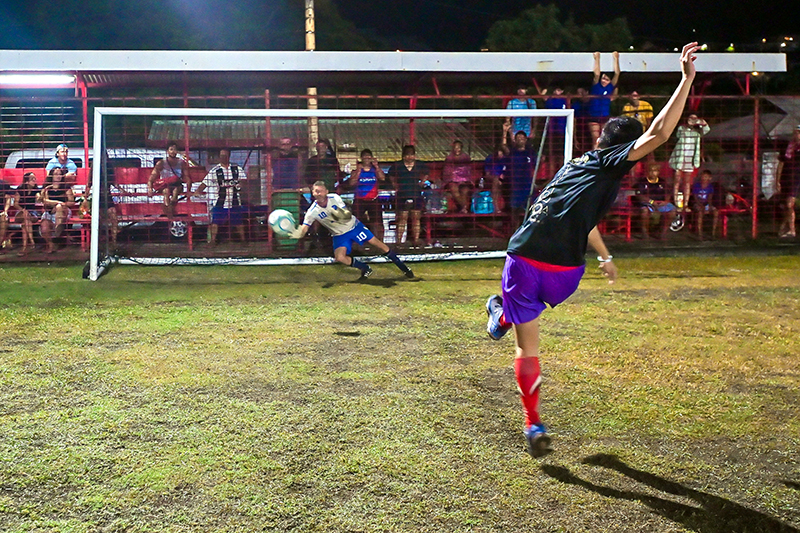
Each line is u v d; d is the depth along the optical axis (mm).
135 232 12070
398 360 5207
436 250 11492
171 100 13734
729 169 13547
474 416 4055
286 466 3373
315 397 4355
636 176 12734
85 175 11477
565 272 3576
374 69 11281
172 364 5047
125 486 3152
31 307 7051
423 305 7383
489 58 11523
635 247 12141
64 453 3480
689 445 3670
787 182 13406
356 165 11945
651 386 4613
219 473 3291
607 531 2842
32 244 11500
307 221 9031
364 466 3383
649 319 6637
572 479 3281
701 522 2914
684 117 13562
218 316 6754
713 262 10555
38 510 2936
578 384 4648
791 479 3295
